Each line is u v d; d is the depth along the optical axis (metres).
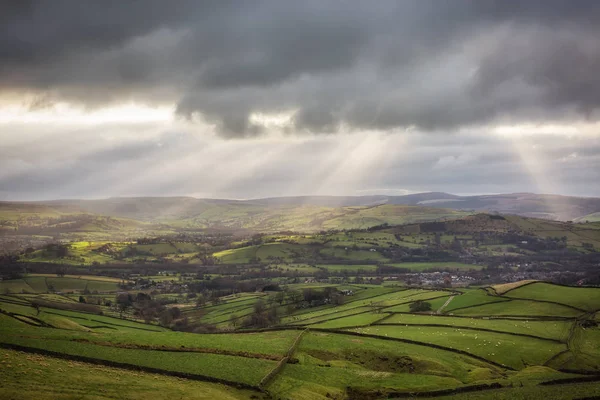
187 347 89.25
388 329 129.25
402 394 80.50
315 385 80.12
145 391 66.19
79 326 122.44
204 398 67.00
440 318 143.50
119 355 80.00
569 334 124.19
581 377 89.50
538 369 98.12
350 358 100.31
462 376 92.94
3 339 78.50
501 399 76.50
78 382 65.12
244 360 86.06
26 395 57.50
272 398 72.25
